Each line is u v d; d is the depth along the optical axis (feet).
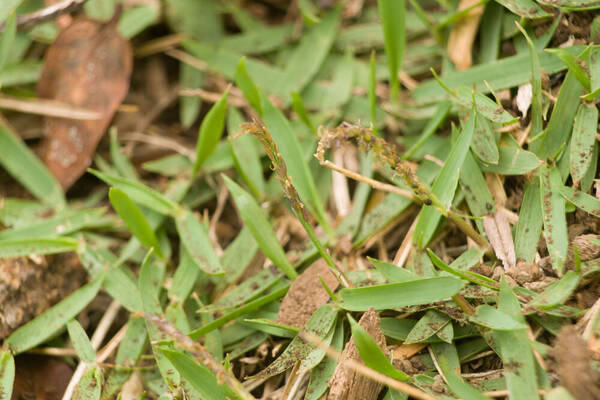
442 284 1.13
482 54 1.26
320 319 1.16
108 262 1.22
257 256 1.25
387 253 1.23
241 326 1.20
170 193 1.28
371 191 1.26
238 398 1.13
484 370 1.15
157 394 1.19
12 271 1.21
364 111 1.29
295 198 1.14
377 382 1.14
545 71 1.21
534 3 1.21
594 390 1.07
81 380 1.18
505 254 1.17
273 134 1.24
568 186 1.18
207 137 1.25
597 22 1.19
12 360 1.19
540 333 1.13
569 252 1.15
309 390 1.15
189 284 1.22
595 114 1.17
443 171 1.17
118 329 1.24
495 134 1.20
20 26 1.28
